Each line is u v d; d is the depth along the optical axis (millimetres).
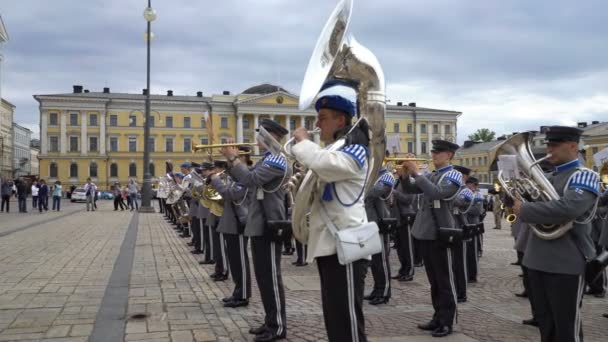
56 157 73750
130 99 75812
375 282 7059
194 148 6781
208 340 5094
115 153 75625
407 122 75625
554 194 3936
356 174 3131
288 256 11938
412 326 5824
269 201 5406
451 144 6055
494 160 4473
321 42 3230
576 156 4125
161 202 27641
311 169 3080
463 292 7180
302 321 5902
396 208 9031
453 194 5676
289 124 77875
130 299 6840
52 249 11828
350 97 3305
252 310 6344
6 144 95812
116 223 20266
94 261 10062
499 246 14422
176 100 76812
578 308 3914
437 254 5582
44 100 73500
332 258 3248
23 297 6836
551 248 3973
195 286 7816
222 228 6598
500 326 5855
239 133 76375
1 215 25516
